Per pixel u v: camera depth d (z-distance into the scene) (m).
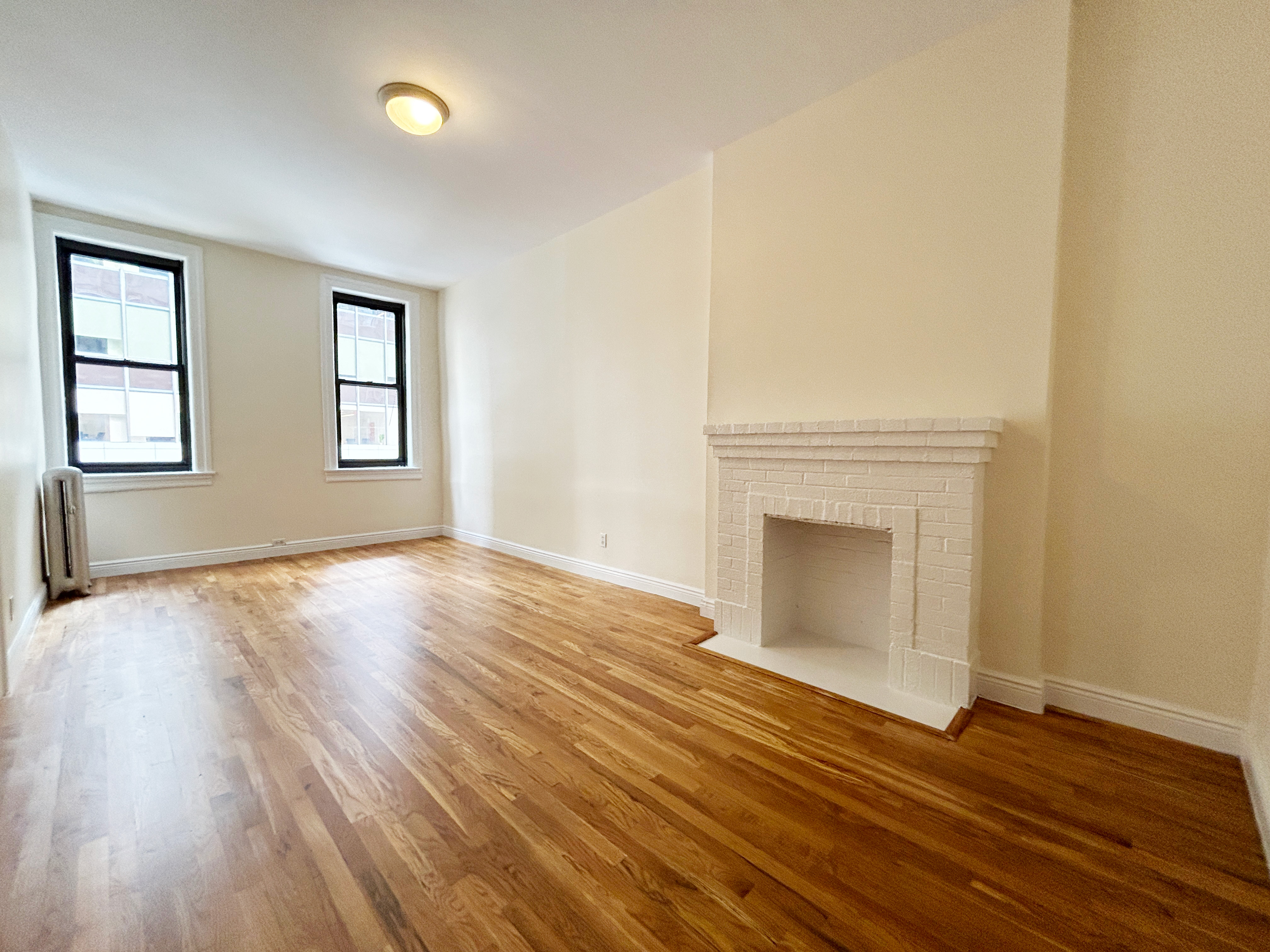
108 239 3.64
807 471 2.32
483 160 2.88
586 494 3.93
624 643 2.61
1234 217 1.64
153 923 1.08
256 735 1.78
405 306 5.32
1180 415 1.74
